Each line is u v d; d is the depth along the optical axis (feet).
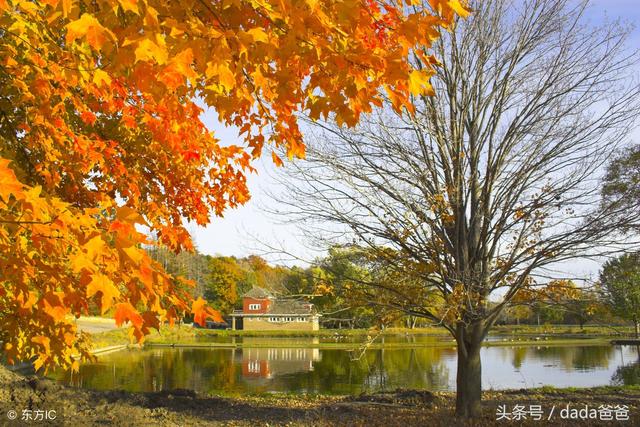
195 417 31.04
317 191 28.78
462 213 29.07
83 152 12.02
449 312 26.66
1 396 30.60
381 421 28.89
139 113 14.11
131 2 6.16
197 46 6.86
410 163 28.07
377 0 9.43
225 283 190.70
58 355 11.20
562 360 76.59
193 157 14.60
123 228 6.49
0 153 10.28
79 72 9.38
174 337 139.33
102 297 6.35
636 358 77.66
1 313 10.32
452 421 28.07
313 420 29.48
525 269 27.86
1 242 7.34
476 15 27.50
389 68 8.25
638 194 26.99
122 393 36.24
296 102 9.70
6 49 10.30
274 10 7.52
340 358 84.23
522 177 27.99
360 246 29.19
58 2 6.28
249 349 105.81
